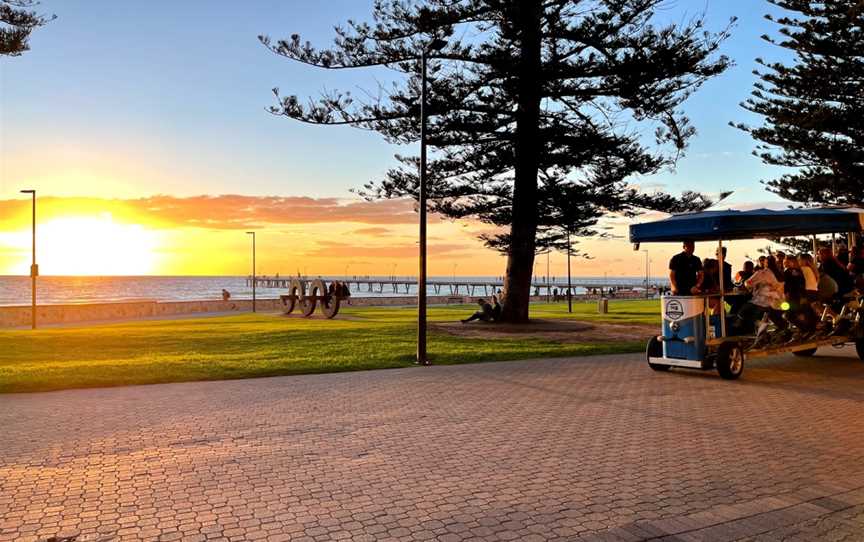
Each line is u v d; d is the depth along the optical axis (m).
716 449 6.73
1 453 6.57
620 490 5.43
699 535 4.49
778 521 4.75
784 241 33.50
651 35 21.06
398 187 24.31
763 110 30.50
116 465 6.14
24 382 11.00
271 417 8.34
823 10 27.67
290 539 4.41
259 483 5.60
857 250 14.62
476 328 22.03
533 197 23.41
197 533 4.50
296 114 22.66
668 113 23.12
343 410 8.77
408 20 21.44
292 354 15.33
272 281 188.00
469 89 22.73
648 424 7.88
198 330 23.36
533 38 21.97
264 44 22.03
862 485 5.57
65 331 25.30
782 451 6.66
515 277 23.78
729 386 10.62
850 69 27.97
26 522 4.70
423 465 6.16
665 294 12.05
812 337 12.84
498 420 8.12
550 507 5.03
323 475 5.84
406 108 22.67
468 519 4.78
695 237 12.10
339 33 21.98
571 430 7.58
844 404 9.10
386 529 4.59
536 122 22.97
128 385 11.09
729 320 12.14
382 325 23.72
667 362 11.93
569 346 16.61
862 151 28.69
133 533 4.50
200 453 6.57
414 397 9.75
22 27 16.62
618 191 23.95
